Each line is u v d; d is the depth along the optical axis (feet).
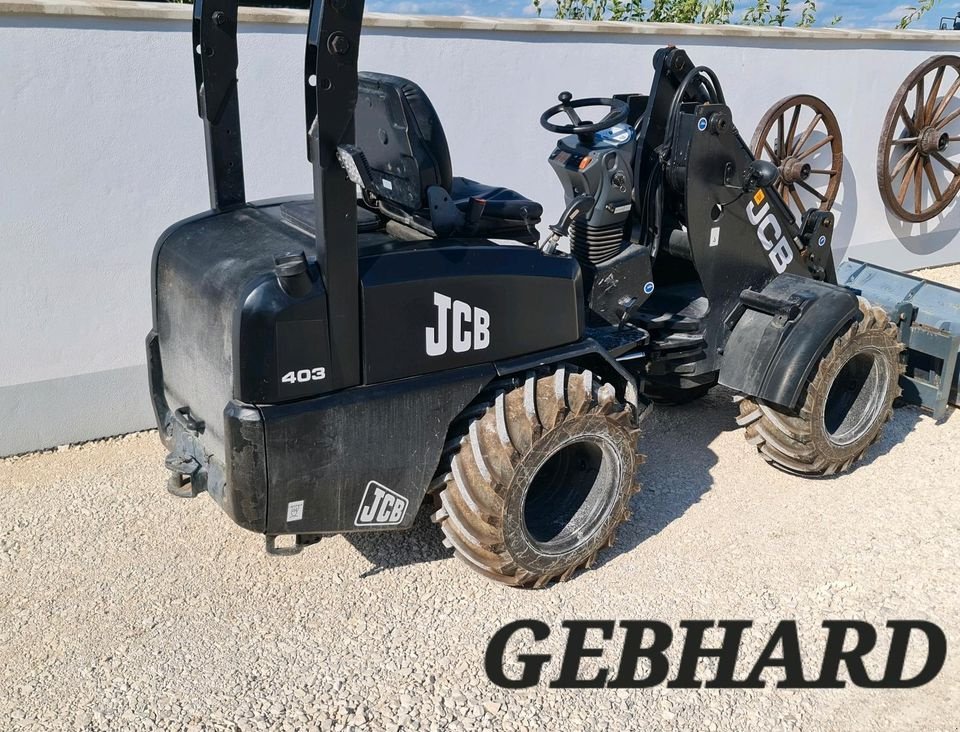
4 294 14.12
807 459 13.38
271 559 11.86
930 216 25.66
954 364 15.83
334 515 9.61
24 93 13.57
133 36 14.24
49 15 13.47
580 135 12.76
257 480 9.00
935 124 24.79
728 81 21.35
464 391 9.98
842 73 23.18
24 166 13.82
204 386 10.07
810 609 10.84
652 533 12.51
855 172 24.44
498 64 18.06
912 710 9.32
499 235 10.84
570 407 10.45
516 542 10.46
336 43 8.14
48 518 12.84
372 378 9.42
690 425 16.11
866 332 13.52
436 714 9.16
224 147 11.31
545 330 10.57
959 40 24.86
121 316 15.25
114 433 15.69
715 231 13.20
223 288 9.39
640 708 9.29
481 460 10.05
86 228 14.56
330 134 8.39
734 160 13.01
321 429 9.16
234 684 9.58
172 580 11.41
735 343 13.38
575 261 10.87
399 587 11.27
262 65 15.55
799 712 9.28
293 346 8.88
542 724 9.04
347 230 8.81
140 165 14.80
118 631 10.44
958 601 11.00
